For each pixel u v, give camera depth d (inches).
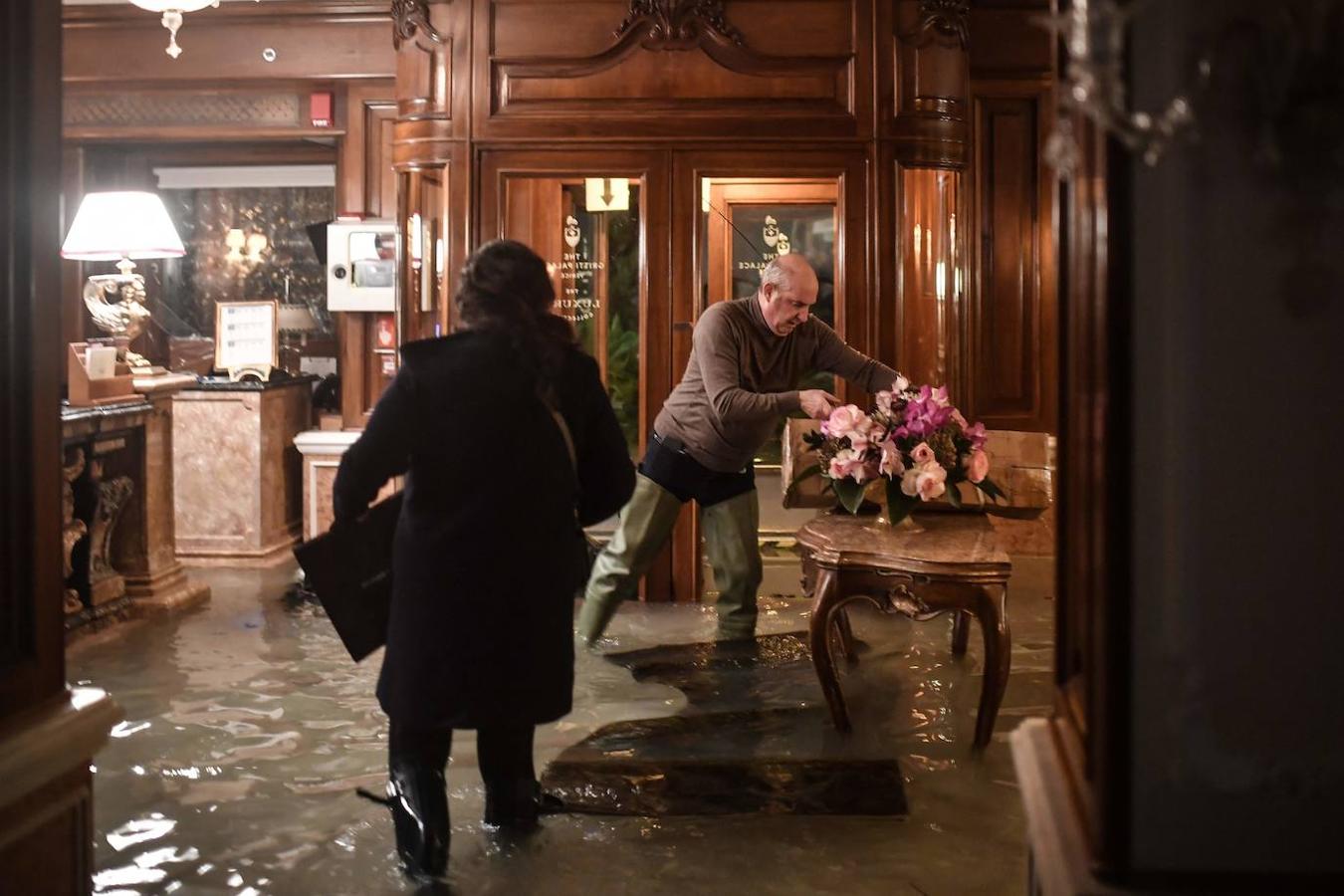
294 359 324.2
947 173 244.2
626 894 117.6
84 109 309.7
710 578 260.4
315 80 302.0
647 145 245.0
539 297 120.3
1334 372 54.0
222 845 129.7
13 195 82.4
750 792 143.3
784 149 243.4
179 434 284.0
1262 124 53.6
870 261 243.0
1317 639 54.3
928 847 128.4
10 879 79.3
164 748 160.4
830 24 242.1
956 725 167.9
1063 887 57.9
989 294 291.4
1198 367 54.6
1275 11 53.3
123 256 248.2
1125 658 55.1
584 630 208.4
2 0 81.1
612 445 125.0
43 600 85.5
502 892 118.1
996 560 155.5
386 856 126.8
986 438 182.5
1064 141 52.6
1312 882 54.4
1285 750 54.6
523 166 246.2
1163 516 54.9
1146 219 54.6
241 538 284.5
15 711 81.9
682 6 242.2
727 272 246.5
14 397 82.7
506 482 115.4
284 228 345.4
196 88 306.3
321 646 212.2
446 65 246.7
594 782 146.6
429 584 114.5
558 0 244.2
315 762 155.4
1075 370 67.3
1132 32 54.1
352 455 114.5
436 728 113.5
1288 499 54.3
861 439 169.3
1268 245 54.1
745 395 186.5
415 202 250.2
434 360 116.4
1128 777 55.2
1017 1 286.5
